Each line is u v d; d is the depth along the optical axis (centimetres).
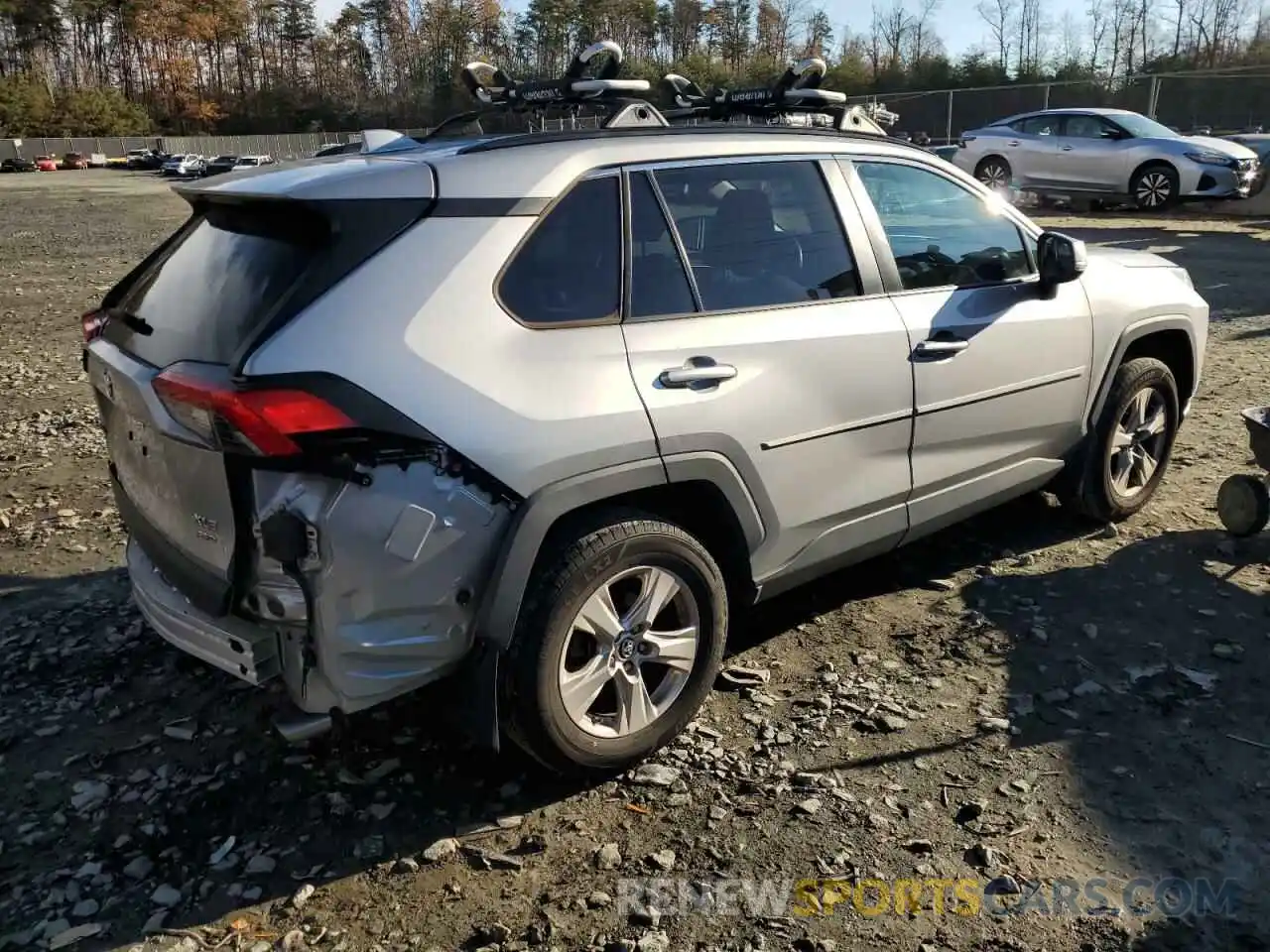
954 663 385
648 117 362
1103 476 483
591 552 302
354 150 375
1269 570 450
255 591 276
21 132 8181
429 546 276
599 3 9069
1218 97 2375
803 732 345
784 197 368
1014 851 288
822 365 358
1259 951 253
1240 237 1492
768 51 8825
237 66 10750
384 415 269
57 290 1431
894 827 299
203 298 299
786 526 358
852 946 258
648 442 311
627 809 311
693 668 336
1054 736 339
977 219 434
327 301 272
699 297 337
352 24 10525
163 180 5556
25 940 265
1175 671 373
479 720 298
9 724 362
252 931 267
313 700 278
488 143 316
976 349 410
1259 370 781
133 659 405
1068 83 2505
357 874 287
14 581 478
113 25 10131
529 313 300
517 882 283
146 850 299
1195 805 304
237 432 259
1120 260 505
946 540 495
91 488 605
